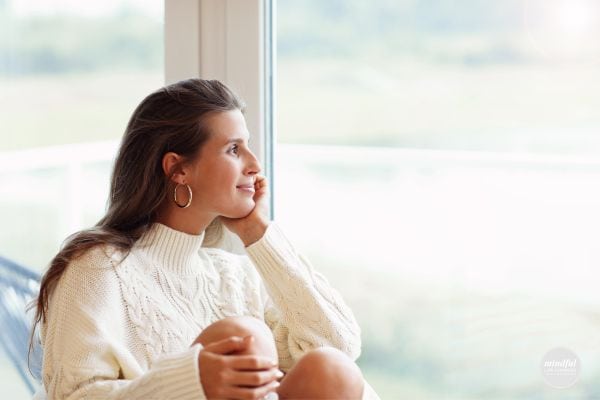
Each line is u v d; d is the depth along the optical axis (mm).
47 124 3020
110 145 3006
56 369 1475
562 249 2568
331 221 2865
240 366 1306
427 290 2746
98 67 2883
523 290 2615
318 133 2814
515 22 2424
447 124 2660
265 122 2080
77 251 1574
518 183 2600
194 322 1654
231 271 1799
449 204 2705
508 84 2514
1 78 2965
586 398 2525
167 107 1656
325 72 2754
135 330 1565
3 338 2824
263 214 1758
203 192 1659
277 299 1716
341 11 2678
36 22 2943
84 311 1497
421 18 2570
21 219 3000
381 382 2777
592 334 2543
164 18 2086
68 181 3088
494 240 2643
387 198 2805
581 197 2531
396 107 2709
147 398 1349
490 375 2619
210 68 2062
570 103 2449
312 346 1678
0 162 2924
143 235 1676
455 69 2576
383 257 2811
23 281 2822
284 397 1420
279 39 2260
